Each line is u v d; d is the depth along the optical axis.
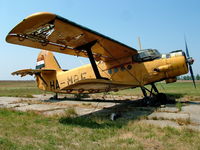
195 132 3.86
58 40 7.12
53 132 4.18
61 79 12.41
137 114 6.41
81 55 10.13
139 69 8.40
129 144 3.31
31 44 6.93
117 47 8.16
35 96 16.50
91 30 6.62
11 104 10.64
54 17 5.32
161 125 4.65
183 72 7.71
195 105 7.91
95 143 3.41
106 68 9.53
